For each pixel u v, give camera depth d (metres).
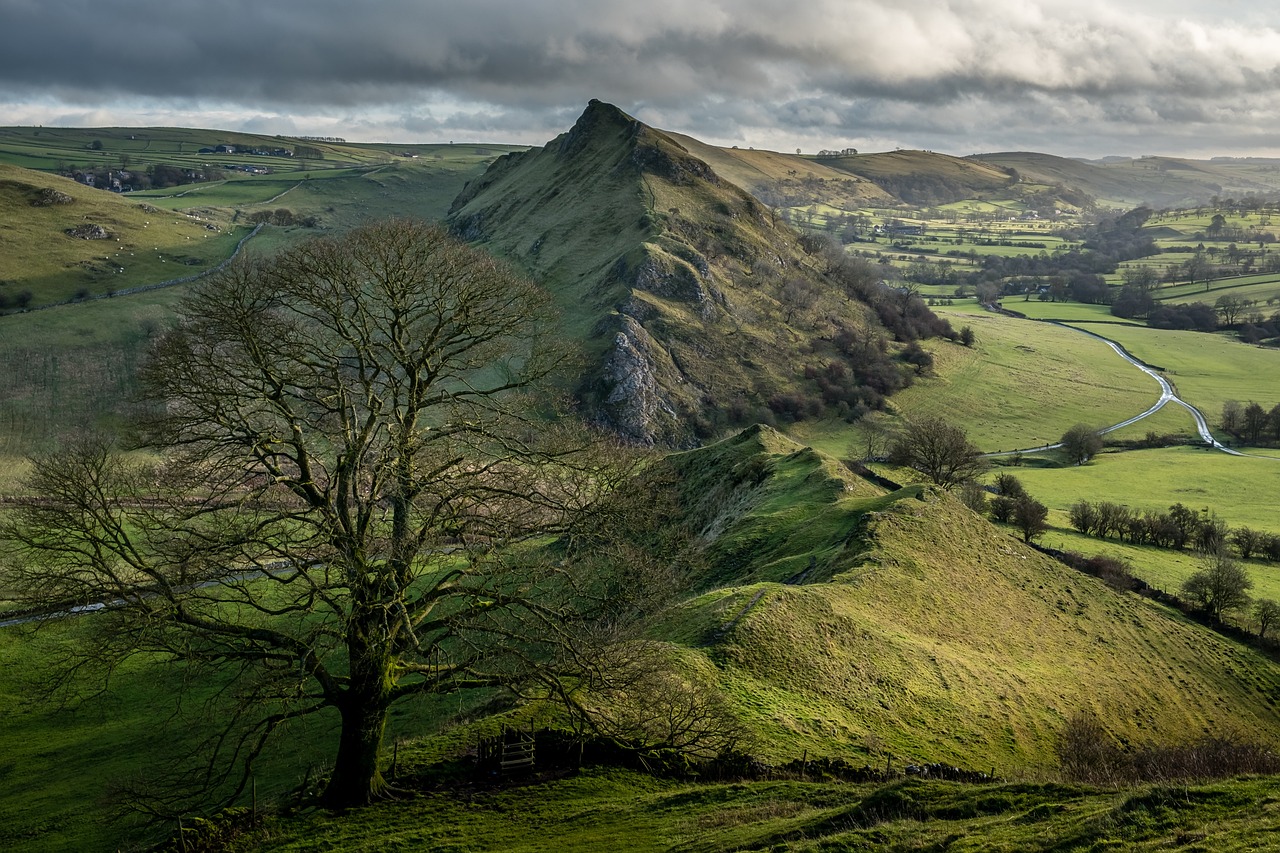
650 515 34.69
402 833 25.69
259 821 27.28
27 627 38.59
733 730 32.62
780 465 86.81
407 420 30.59
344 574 27.48
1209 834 16.31
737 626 42.69
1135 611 72.19
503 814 26.95
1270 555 119.44
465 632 29.84
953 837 18.98
